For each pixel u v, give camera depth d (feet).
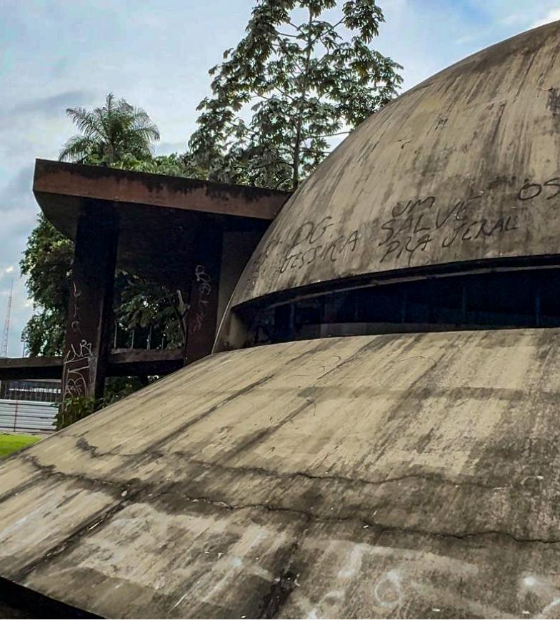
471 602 10.22
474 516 12.03
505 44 30.30
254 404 21.13
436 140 26.55
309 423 17.98
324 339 25.81
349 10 67.00
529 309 23.00
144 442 21.67
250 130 69.15
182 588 12.70
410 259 23.41
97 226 44.55
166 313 81.97
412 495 13.19
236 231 44.52
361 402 18.11
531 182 21.99
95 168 41.24
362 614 10.66
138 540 15.03
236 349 35.14
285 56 67.51
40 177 40.70
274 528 13.71
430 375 18.22
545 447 13.37
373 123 33.42
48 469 23.30
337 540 12.64
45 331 100.01
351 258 25.79
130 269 63.46
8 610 14.78
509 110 24.98
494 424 14.73
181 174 84.99
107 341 45.42
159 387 30.66
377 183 27.43
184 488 16.84
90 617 12.91
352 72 69.00
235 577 12.56
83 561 14.83
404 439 15.35
